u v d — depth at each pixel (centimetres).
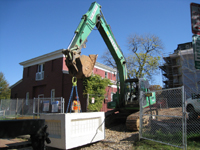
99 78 1573
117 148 621
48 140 357
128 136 781
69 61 675
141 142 643
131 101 1112
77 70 687
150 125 734
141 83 1113
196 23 399
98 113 716
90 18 852
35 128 334
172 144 547
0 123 290
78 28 784
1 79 3231
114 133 884
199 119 829
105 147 648
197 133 648
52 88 1959
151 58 2792
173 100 677
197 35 396
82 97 1590
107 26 1005
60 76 1905
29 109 1521
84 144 637
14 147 321
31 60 2264
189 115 844
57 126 617
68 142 582
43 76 2120
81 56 713
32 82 2244
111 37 1035
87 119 670
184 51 3028
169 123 757
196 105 832
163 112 916
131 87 1170
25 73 2391
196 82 2588
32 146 337
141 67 2852
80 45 766
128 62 2920
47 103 1318
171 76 3338
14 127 304
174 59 3241
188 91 2525
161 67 3541
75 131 619
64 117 589
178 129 657
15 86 2527
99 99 1509
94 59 768
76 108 707
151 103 1076
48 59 2083
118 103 1159
